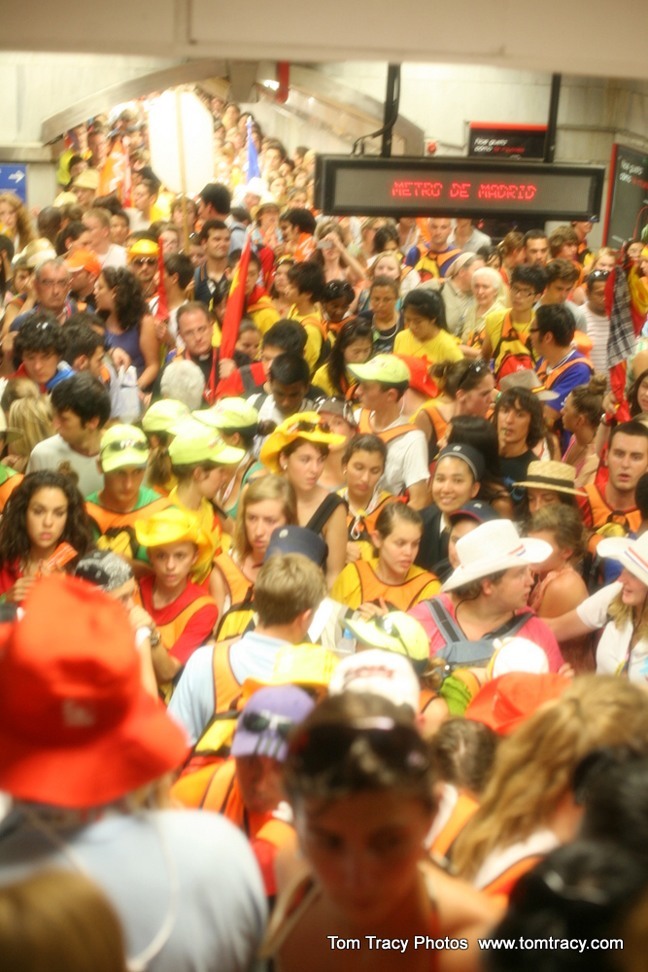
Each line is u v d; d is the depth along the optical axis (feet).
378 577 23.43
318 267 40.78
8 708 9.30
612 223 82.79
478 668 19.52
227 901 9.58
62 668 9.20
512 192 37.83
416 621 18.85
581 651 22.38
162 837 9.56
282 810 13.55
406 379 29.07
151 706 9.78
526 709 15.21
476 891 9.83
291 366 30.35
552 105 38.63
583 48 24.52
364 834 8.46
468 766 13.51
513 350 39.63
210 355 38.37
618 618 20.92
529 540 21.30
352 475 26.40
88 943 6.75
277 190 83.56
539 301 44.11
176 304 44.01
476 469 25.21
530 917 7.18
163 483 25.89
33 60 79.25
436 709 17.21
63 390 26.22
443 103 83.10
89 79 79.46
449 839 12.53
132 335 39.47
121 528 23.65
